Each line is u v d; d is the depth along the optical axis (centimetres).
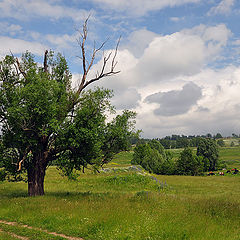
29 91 1706
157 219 1116
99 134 1891
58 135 1814
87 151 1875
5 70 2005
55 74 2166
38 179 1945
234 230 1013
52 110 1711
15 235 988
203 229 992
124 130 1975
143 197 1738
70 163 1942
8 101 1866
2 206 1503
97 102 1927
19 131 1802
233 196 2327
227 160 11562
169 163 6569
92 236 955
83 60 2194
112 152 2064
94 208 1342
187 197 2009
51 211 1292
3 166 1858
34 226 1112
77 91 2111
